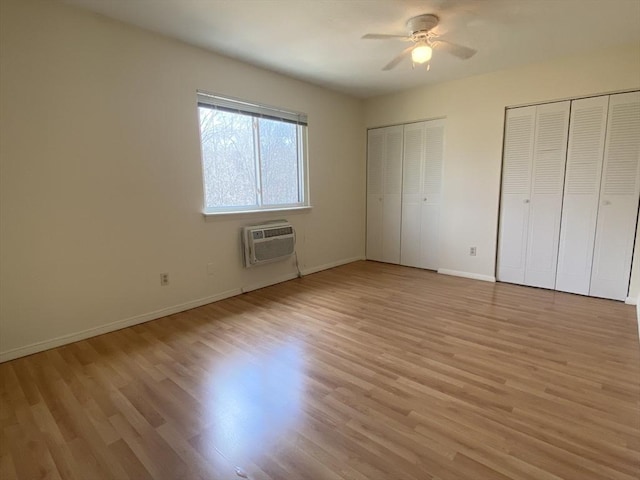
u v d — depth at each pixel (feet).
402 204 15.55
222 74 10.56
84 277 8.30
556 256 11.73
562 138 11.17
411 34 8.46
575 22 8.41
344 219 16.01
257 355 7.50
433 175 14.32
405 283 12.98
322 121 14.26
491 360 7.14
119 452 4.79
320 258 14.99
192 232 10.32
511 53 10.45
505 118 12.19
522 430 5.09
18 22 6.98
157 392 6.17
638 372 6.63
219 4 7.54
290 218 13.39
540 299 10.96
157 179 9.39
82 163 8.04
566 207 11.35
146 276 9.40
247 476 4.37
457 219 13.73
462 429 5.14
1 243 7.13
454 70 11.99
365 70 11.94
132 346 7.98
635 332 8.43
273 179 12.76
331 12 7.88
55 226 7.77
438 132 13.93
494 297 11.19
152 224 9.41
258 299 11.27
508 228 12.61
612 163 10.43
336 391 6.15
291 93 12.80
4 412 5.65
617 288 10.73
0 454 4.76
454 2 7.45
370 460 4.59
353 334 8.50
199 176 10.33
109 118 8.38
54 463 4.61
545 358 7.20
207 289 10.87
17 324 7.43
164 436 5.09
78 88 7.85
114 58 8.34
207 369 6.94
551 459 4.55
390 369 6.86
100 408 5.74
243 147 11.66
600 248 10.90
